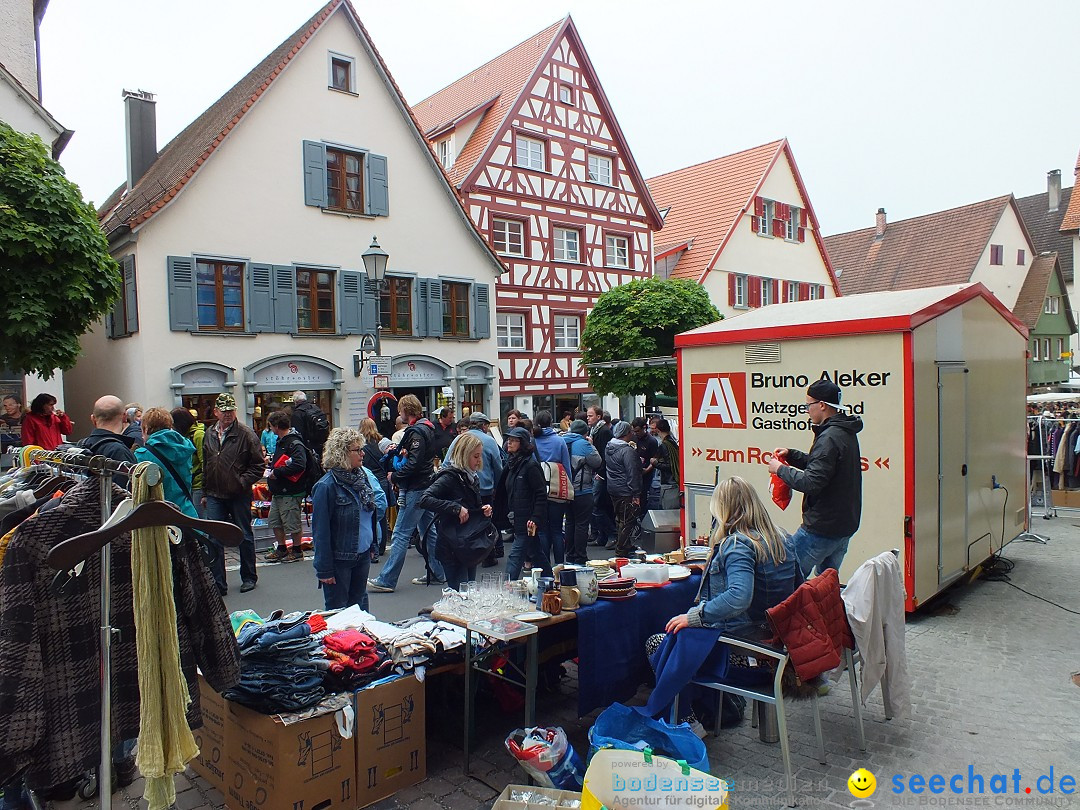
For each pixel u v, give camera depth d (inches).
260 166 615.2
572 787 138.3
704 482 295.4
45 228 397.7
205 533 104.8
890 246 1628.9
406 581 319.6
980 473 297.3
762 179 1109.7
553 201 888.3
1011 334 332.8
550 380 887.1
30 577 105.0
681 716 165.6
